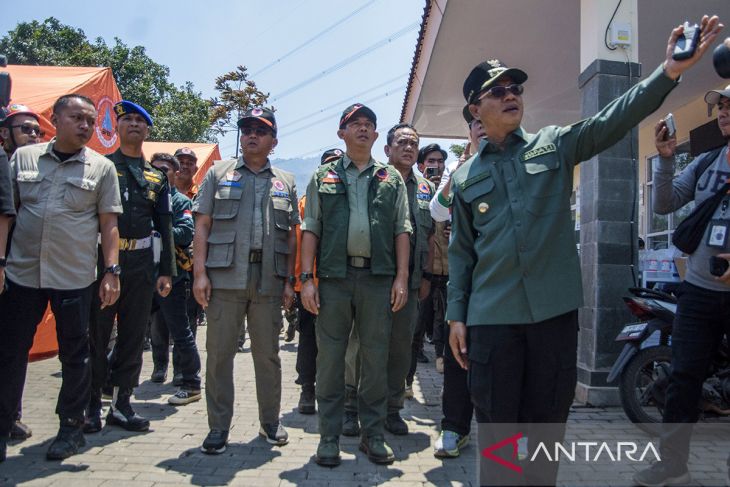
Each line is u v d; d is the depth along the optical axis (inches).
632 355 149.9
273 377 142.9
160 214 160.4
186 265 187.5
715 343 118.9
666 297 154.3
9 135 163.6
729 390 141.6
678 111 335.3
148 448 138.5
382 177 138.1
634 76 180.7
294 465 128.9
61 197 130.9
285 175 152.1
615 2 181.3
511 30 260.2
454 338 90.4
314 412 172.6
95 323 147.5
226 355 137.9
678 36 77.3
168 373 225.9
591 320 176.2
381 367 134.5
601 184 177.0
